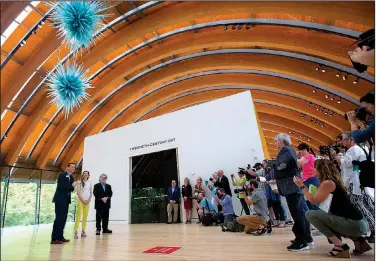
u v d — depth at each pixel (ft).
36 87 44.24
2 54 37.63
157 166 29.45
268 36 40.70
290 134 81.82
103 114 59.47
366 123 7.48
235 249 9.67
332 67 42.42
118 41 41.01
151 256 9.14
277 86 54.08
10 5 27.40
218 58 50.80
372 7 27.76
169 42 46.26
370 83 41.24
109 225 28.35
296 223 9.14
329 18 29.78
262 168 19.53
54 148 54.24
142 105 64.75
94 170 34.78
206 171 25.26
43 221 54.95
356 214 7.72
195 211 25.34
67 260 9.14
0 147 47.19
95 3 13.98
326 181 7.98
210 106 26.40
